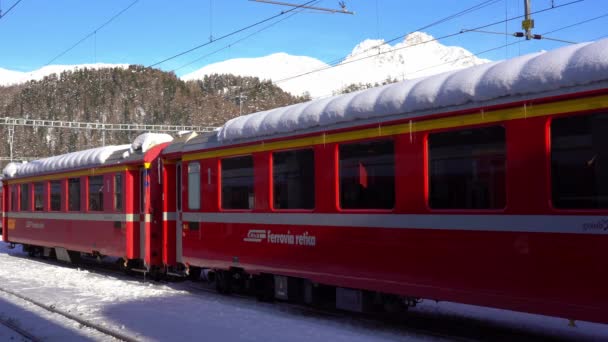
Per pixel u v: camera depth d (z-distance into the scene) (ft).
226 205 32.30
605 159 16.81
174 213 39.24
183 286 39.17
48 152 375.04
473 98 20.11
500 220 19.29
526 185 18.63
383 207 23.35
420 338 23.02
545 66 18.25
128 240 41.57
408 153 22.31
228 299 33.06
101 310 30.25
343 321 26.73
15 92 652.48
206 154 33.99
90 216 46.91
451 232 20.76
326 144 25.86
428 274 21.49
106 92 575.79
